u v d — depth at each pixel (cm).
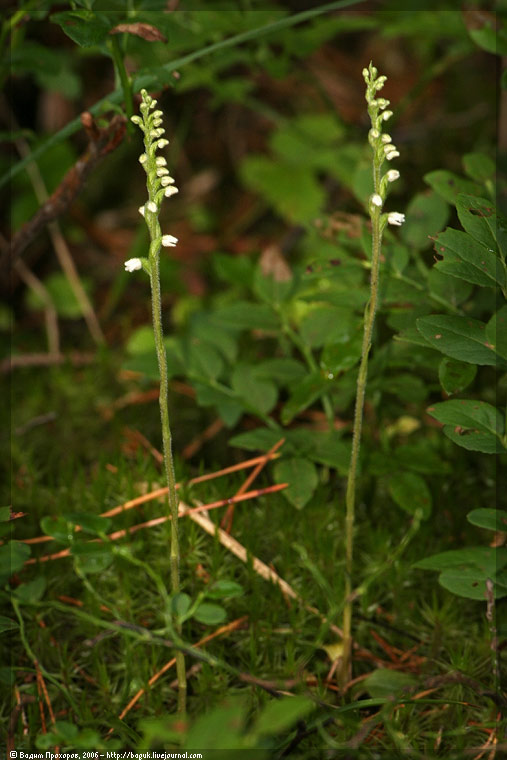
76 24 188
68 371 336
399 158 423
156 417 315
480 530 246
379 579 229
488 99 459
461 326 171
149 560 235
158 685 201
